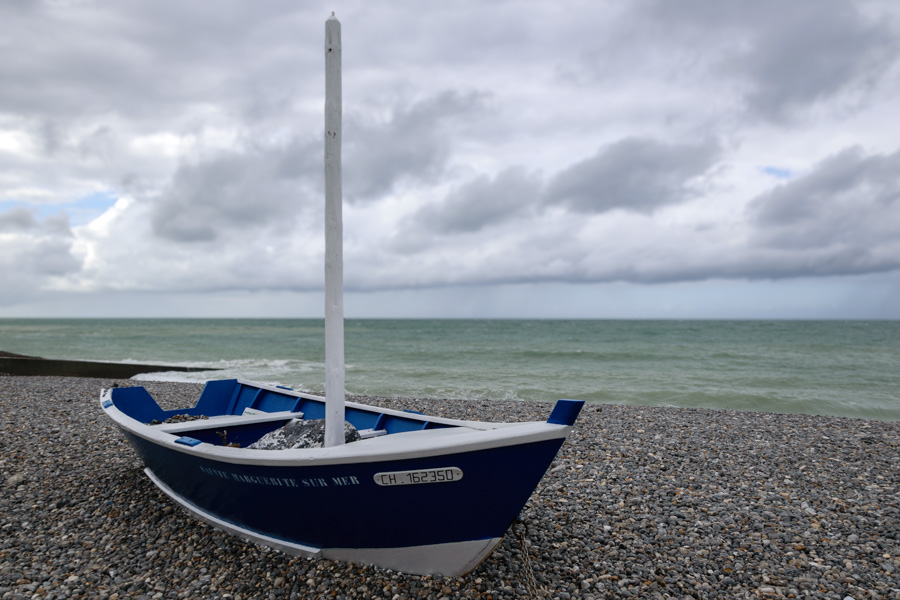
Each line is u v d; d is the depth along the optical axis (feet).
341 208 15.51
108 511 18.40
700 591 13.85
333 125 15.34
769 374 67.51
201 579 13.92
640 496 20.56
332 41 15.38
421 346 123.24
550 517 18.31
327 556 14.65
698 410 40.09
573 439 29.60
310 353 105.09
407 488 12.49
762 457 26.37
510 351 104.53
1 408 37.27
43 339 151.33
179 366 71.56
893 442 29.63
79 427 31.04
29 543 15.94
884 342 136.05
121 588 13.48
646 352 101.14
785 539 16.88
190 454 15.29
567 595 13.44
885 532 17.49
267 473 13.71
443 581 13.74
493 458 11.84
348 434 16.49
